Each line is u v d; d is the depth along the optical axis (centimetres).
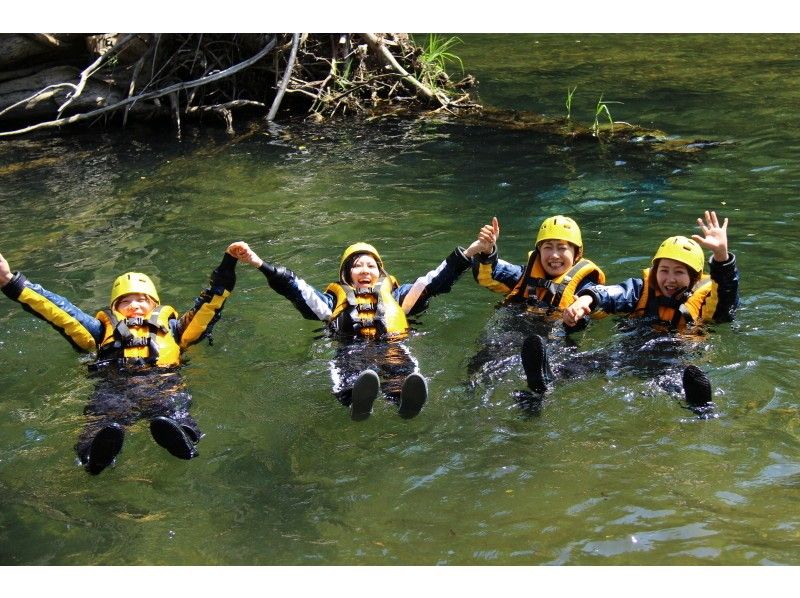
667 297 673
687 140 1174
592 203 955
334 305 679
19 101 1301
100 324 637
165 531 473
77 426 569
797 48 1728
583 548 443
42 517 487
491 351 638
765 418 548
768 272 755
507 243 850
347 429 563
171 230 921
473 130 1276
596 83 1531
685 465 505
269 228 915
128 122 1362
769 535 445
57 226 946
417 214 941
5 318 721
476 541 452
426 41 1767
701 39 1853
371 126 1320
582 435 541
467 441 541
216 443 550
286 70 1355
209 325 649
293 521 476
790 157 1075
